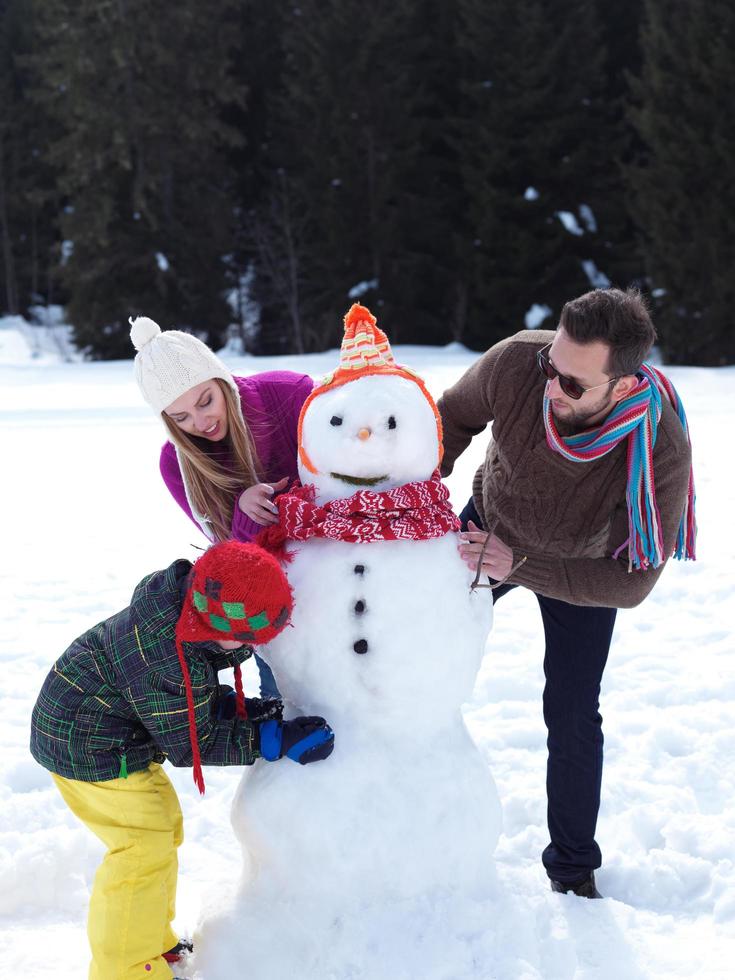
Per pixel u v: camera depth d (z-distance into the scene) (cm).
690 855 318
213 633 237
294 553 257
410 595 248
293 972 239
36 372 2109
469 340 3042
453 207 3119
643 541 264
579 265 2864
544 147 2856
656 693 431
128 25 2973
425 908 248
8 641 527
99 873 251
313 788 246
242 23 3394
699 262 2520
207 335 3241
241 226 3406
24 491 912
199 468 291
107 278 3111
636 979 255
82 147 3041
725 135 2539
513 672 458
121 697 248
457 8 3142
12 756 393
